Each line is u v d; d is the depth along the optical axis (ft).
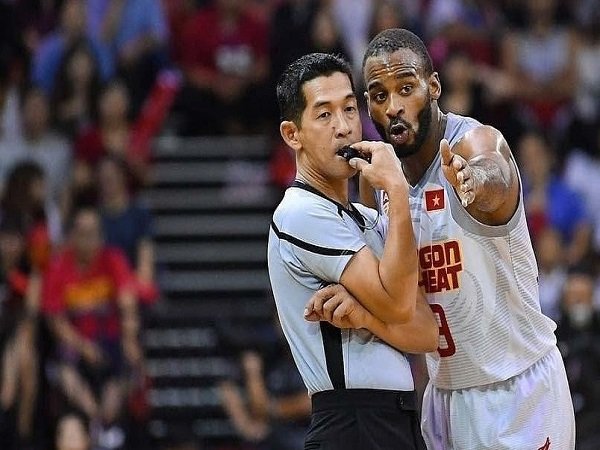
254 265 99.96
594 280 86.22
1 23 103.60
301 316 39.99
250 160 106.01
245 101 106.63
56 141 98.84
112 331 84.17
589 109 107.76
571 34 108.99
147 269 90.84
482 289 41.22
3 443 78.69
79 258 84.53
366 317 38.37
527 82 106.73
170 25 111.96
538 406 41.96
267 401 80.02
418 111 40.04
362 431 38.83
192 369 92.48
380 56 39.99
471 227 40.68
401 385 39.42
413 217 41.60
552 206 95.61
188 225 101.35
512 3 111.96
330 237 38.83
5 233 83.92
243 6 109.40
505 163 39.06
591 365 72.18
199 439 85.87
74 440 74.90
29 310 81.00
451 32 105.60
